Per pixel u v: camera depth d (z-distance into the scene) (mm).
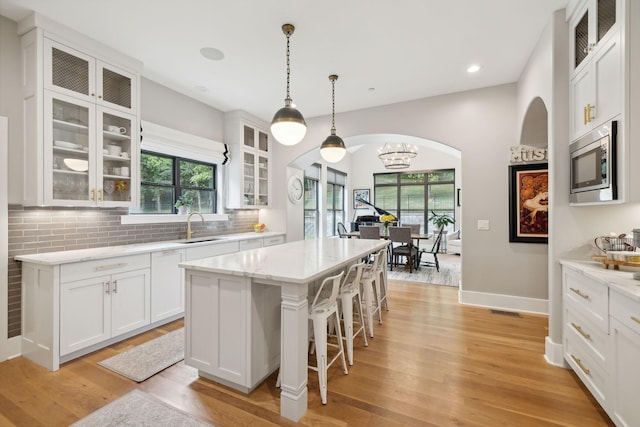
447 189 9023
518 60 3074
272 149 5180
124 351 2473
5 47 2352
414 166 9375
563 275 2215
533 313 3463
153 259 2914
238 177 4480
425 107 4043
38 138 2342
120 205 2893
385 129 4273
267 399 1868
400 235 5695
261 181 5016
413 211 9453
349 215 9930
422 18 2402
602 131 1788
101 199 2734
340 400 1872
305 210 7254
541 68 2633
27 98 2398
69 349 2277
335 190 9094
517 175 3555
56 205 2438
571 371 2195
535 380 2082
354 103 4227
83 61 2617
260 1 2186
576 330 1998
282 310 1740
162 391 1942
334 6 2250
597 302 1734
